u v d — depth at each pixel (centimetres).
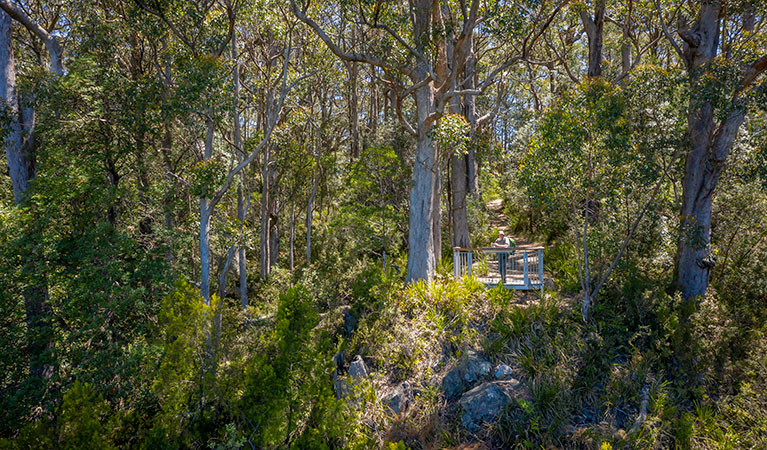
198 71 1123
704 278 1078
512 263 1446
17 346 1136
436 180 1330
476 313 1078
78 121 1219
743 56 977
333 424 778
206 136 1369
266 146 1902
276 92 1898
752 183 1114
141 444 738
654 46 1639
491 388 862
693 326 928
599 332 975
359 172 1850
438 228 1384
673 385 871
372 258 1989
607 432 765
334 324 1218
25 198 1184
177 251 1484
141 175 1489
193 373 814
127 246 1146
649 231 1165
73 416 675
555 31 1880
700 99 940
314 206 2595
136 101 1247
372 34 1488
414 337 1014
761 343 885
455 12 1401
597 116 912
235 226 1453
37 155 1285
